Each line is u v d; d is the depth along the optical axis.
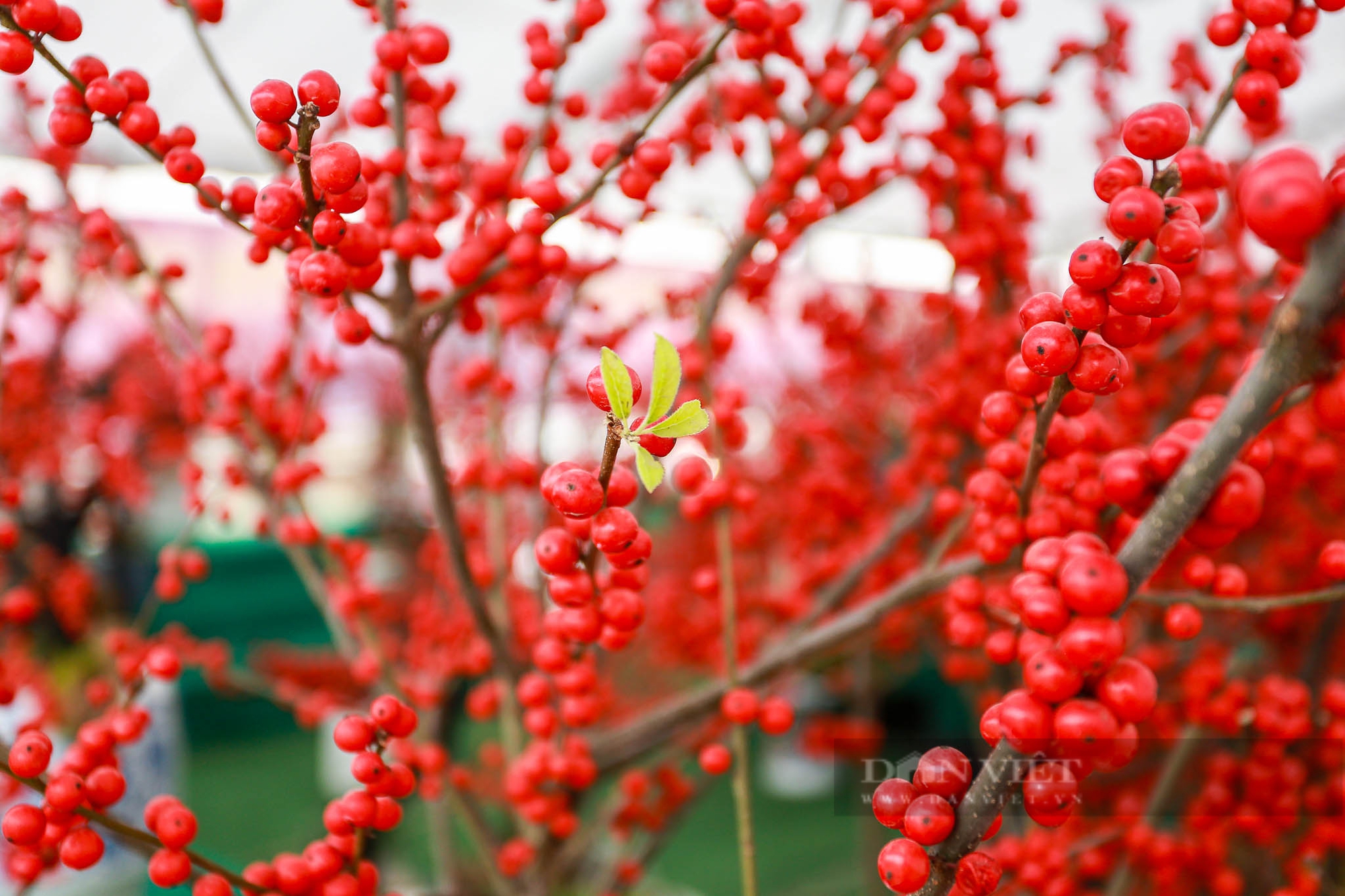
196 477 0.54
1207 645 0.54
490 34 1.23
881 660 0.83
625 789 0.50
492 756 0.66
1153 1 1.06
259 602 1.76
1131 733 0.29
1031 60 1.19
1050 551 0.30
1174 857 0.41
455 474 0.56
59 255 0.86
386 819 0.33
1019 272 0.49
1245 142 0.63
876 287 0.74
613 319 0.84
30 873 0.34
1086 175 1.51
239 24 1.14
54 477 0.97
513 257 0.37
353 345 0.37
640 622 0.35
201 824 1.25
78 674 0.80
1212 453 0.28
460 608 0.62
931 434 0.52
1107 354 0.30
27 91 0.54
